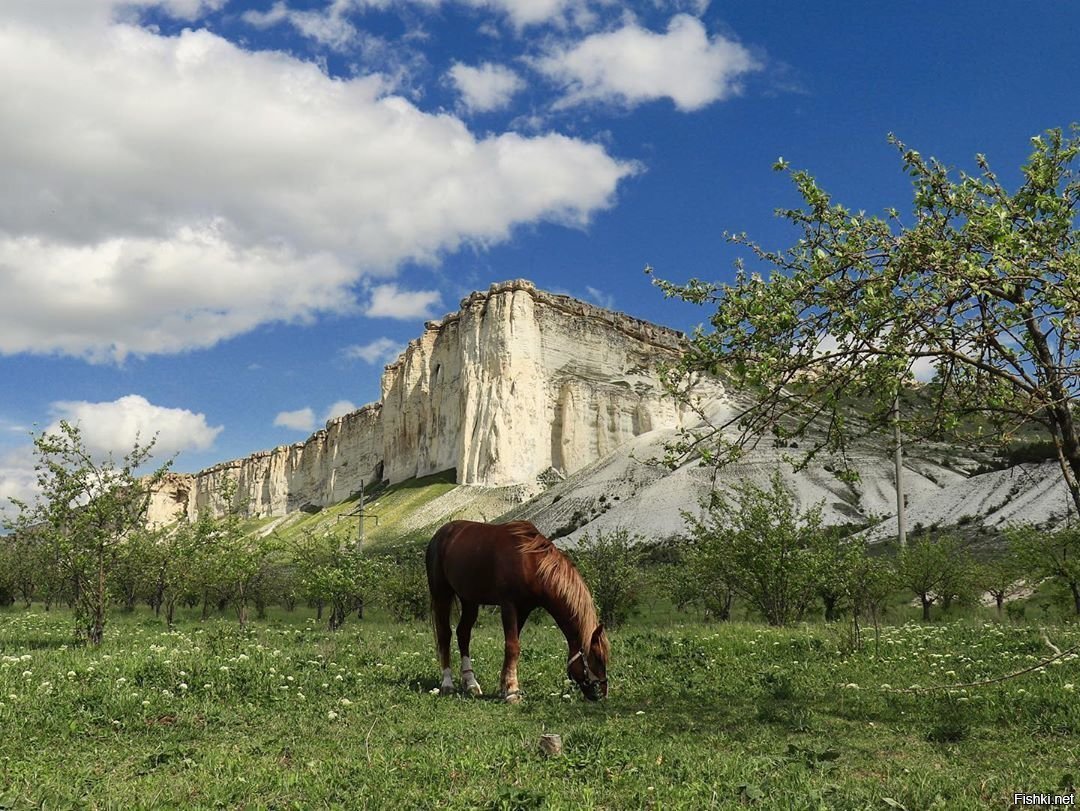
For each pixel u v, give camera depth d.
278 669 10.88
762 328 7.50
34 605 39.97
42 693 8.59
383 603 32.88
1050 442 8.40
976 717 8.33
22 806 5.23
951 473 83.06
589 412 158.88
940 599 36.28
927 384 8.80
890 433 8.95
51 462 15.84
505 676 10.04
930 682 10.42
